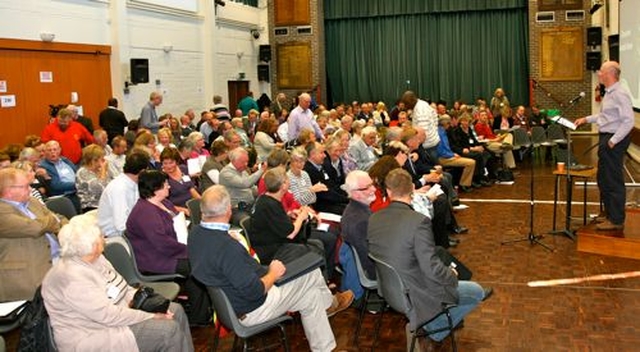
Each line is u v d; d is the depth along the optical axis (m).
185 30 11.49
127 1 9.63
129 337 2.70
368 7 15.67
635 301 4.10
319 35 15.16
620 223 5.22
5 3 7.52
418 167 6.43
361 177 3.71
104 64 9.31
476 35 15.20
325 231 4.49
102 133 6.62
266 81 14.96
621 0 8.93
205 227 2.98
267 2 15.17
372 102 16.03
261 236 3.89
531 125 11.82
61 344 2.60
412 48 15.64
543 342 3.54
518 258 5.16
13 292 3.58
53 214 3.88
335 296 3.85
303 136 6.25
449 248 5.52
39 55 8.11
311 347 3.29
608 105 4.96
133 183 4.10
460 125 8.83
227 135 5.73
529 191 8.14
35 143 6.11
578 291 4.33
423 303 3.06
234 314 2.94
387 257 3.12
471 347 3.50
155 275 3.69
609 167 5.09
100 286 2.70
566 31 13.88
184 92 11.50
